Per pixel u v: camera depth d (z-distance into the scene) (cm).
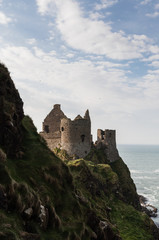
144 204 7244
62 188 1884
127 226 3266
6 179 1280
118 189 4509
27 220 1247
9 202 1209
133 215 3669
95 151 5938
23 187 1363
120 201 4206
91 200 2945
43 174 1805
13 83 2105
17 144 1948
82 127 5484
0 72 1877
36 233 1223
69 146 5366
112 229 2233
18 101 2119
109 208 3478
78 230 1548
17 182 1384
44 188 1661
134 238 2948
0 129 1722
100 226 1950
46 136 5841
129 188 5481
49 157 2056
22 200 1280
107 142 6300
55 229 1427
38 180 1711
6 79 1895
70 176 2092
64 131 5456
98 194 3716
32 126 2620
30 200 1323
